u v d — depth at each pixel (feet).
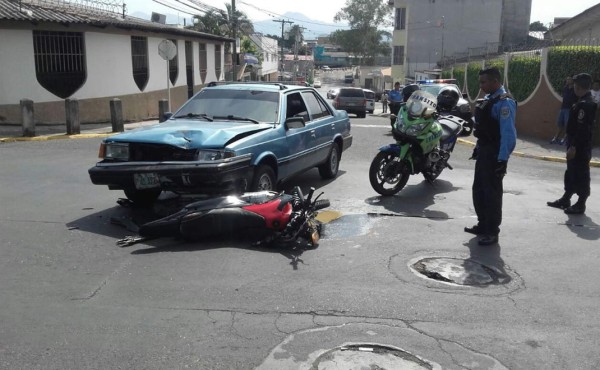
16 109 58.23
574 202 26.35
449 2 158.71
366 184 29.66
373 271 16.53
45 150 40.98
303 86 28.91
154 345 12.00
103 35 66.13
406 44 163.02
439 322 13.32
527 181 31.78
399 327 13.00
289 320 13.24
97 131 56.24
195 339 12.27
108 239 19.21
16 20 55.01
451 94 31.91
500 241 19.79
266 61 263.29
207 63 105.40
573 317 13.78
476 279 16.17
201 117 24.39
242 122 23.76
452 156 42.22
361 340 12.34
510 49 94.22
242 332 12.61
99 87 66.13
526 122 54.95
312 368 11.19
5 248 18.11
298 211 19.04
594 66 47.55
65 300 14.20
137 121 73.92
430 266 17.17
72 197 25.41
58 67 61.31
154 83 79.46
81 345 11.98
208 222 18.24
